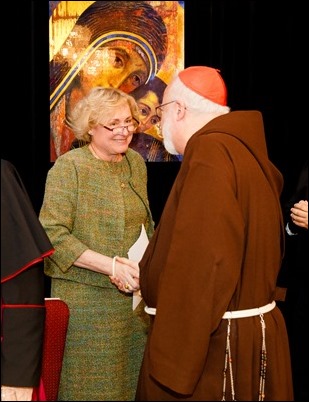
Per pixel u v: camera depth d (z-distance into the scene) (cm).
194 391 180
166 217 189
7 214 165
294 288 303
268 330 184
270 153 399
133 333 252
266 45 395
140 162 260
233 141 184
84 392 244
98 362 243
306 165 277
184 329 171
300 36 392
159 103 394
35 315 164
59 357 219
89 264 235
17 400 161
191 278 171
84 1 386
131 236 247
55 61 387
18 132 389
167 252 186
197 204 174
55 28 385
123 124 240
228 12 396
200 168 177
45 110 389
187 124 197
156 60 393
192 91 196
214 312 171
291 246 294
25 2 382
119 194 245
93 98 241
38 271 169
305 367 234
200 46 396
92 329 242
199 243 171
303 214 252
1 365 160
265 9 394
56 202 237
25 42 384
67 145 391
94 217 241
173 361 172
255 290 183
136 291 236
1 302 163
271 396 185
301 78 394
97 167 244
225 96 200
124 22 389
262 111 399
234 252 173
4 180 168
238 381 180
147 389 186
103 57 389
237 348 180
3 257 163
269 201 188
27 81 387
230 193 174
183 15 394
